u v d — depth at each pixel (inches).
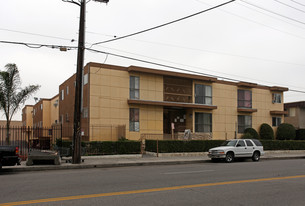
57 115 1427.2
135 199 290.5
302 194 323.0
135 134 955.3
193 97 1103.6
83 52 639.8
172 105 1010.7
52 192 323.3
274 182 401.7
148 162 678.5
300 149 1159.0
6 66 968.3
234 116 1209.4
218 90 1176.8
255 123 1280.8
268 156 933.8
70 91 1136.8
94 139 873.5
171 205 269.0
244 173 498.3
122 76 947.3
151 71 979.9
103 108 901.8
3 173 499.2
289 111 1594.5
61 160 679.7
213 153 756.6
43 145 984.3
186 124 1132.5
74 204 269.0
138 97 971.9
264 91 1326.3
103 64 917.2
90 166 609.3
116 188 348.5
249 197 305.9
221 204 275.6
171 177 444.5
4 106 955.3
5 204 267.1
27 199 288.2
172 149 862.5
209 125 1137.4
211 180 415.2
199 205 270.8
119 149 794.8
